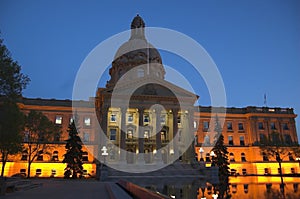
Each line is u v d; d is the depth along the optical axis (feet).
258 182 163.63
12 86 74.43
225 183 139.95
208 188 111.65
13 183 66.13
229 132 268.00
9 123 79.00
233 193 94.27
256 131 267.39
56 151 221.66
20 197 53.93
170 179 144.56
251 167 258.57
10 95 75.72
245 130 272.72
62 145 223.30
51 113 232.73
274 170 255.70
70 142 172.24
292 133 275.18
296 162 260.42
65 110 235.61
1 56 73.15
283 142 255.70
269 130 270.67
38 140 174.09
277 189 110.22
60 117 233.76
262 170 254.06
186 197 83.87
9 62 75.41
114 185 88.74
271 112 275.59
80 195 58.65
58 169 216.54
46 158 217.97
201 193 94.79
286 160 261.44
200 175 158.81
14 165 208.23
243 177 215.51
